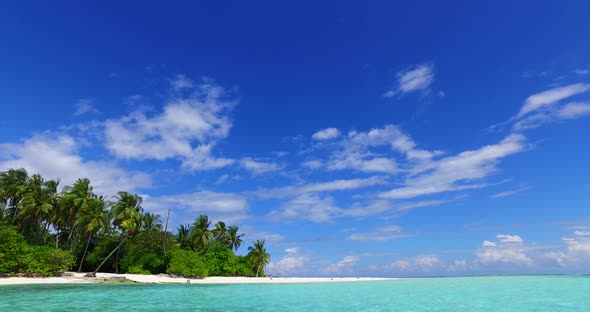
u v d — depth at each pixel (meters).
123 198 58.97
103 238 60.47
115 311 19.12
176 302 24.41
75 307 20.09
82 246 60.50
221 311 20.52
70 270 57.66
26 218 52.53
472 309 22.50
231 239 74.94
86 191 57.47
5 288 31.12
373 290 38.34
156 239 56.97
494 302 26.14
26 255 40.84
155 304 23.00
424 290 38.19
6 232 40.88
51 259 43.28
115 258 58.50
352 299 28.50
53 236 61.91
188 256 55.34
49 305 20.62
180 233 71.31
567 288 38.44
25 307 19.64
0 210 53.06
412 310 22.20
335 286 45.94
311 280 66.31
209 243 68.62
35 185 55.00
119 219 57.28
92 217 54.38
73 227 58.50
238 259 67.44
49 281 40.00
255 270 72.56
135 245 57.09
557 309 22.20
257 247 73.12
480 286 43.22
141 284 42.28
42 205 52.50
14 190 54.00
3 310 18.48
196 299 26.62
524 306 23.73
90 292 29.12
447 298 29.23
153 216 66.94
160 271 56.66
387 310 22.14
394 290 38.34
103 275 50.22
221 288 39.12
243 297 29.03
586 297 29.08
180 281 50.25
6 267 38.47
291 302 26.03
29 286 33.47
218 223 75.62
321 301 27.02
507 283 48.56
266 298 28.67
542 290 36.16
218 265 62.28
